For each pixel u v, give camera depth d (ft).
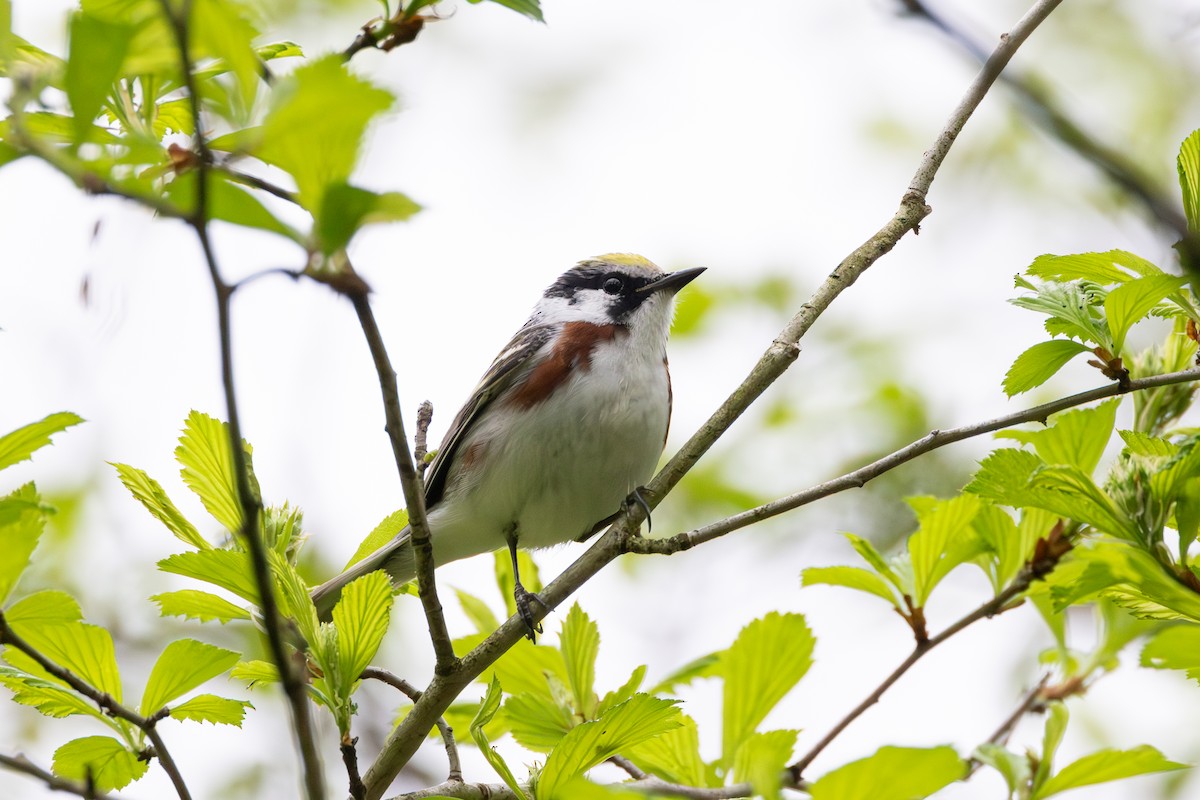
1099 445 24.36
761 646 26.48
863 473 26.08
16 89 15.37
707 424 28.55
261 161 15.48
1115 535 21.88
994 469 22.71
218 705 23.16
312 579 39.52
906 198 28.71
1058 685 29.09
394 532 27.35
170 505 22.85
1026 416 25.25
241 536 22.36
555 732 26.81
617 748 21.90
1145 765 19.88
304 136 14.39
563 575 27.32
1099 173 23.25
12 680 22.21
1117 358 24.29
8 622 21.02
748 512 26.86
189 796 22.22
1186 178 22.52
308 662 23.25
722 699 26.58
